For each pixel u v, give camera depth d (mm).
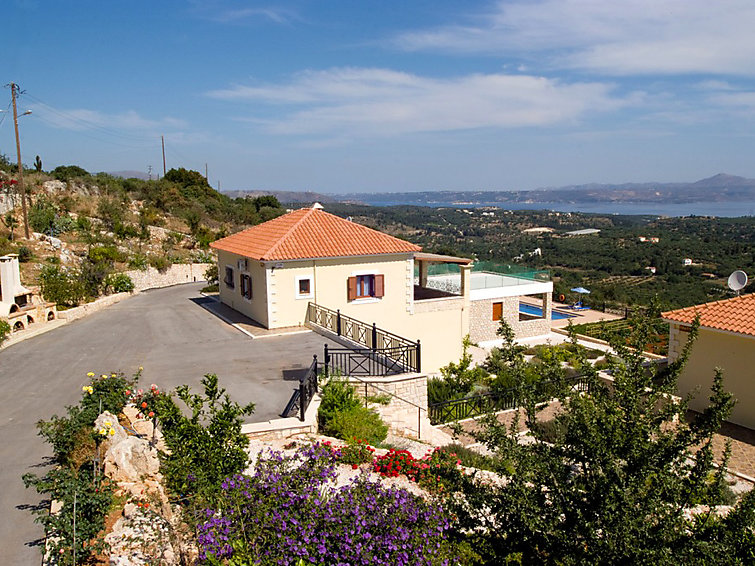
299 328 20656
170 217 52812
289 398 12695
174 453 7301
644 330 6387
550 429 11992
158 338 19234
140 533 6090
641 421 5664
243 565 5473
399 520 6098
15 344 18359
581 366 6770
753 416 14883
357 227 23656
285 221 24344
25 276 25203
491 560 6305
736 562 5266
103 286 28078
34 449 9797
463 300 24328
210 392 7941
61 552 6043
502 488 6273
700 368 16172
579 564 5301
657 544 5141
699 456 5645
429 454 10602
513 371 6680
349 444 10406
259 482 6441
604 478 5422
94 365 15766
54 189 42281
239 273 23609
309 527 5805
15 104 30688
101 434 8039
